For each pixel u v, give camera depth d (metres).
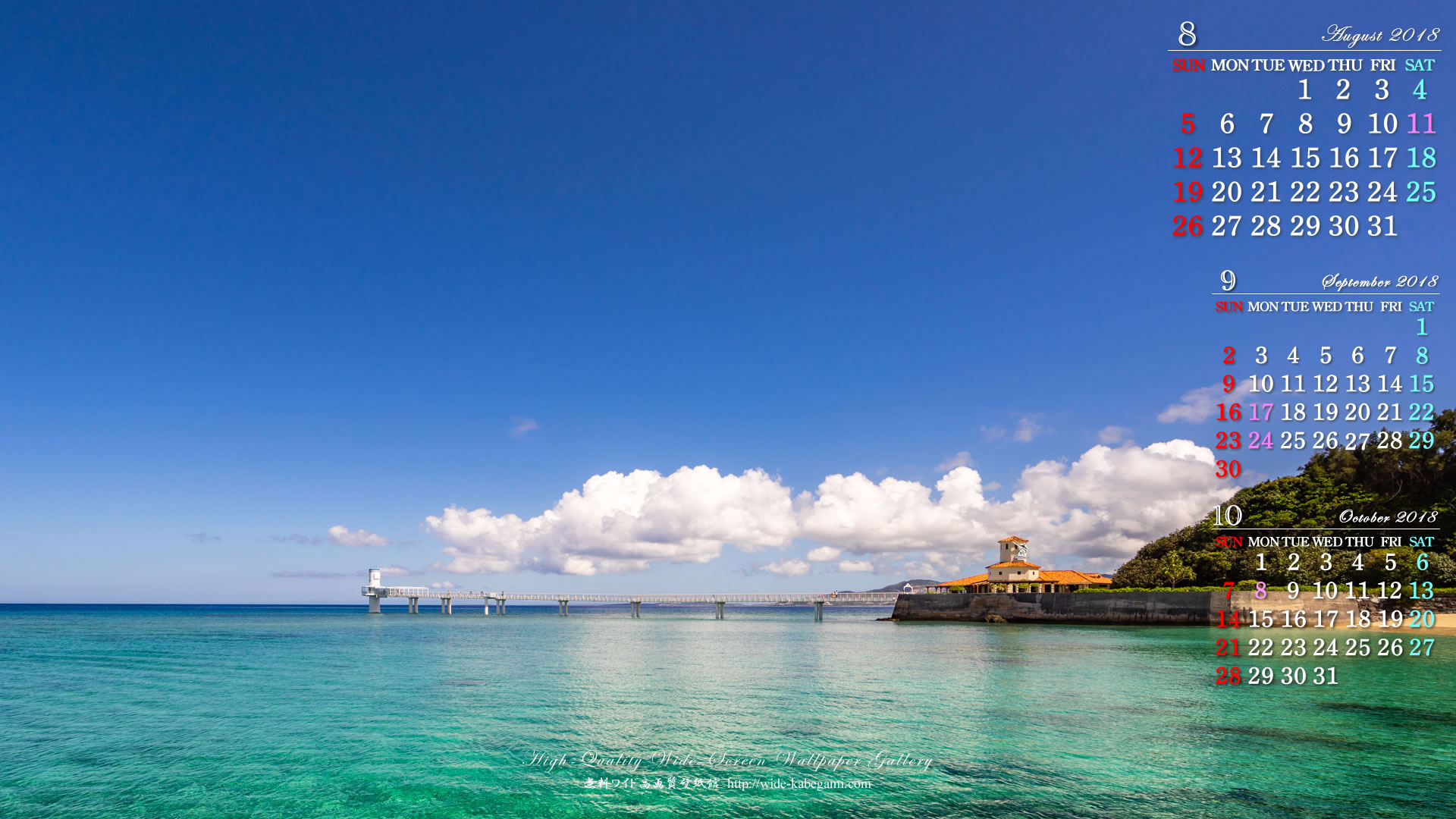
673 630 91.88
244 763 20.92
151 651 55.78
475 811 17.14
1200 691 32.25
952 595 102.69
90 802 17.84
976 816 16.56
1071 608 86.00
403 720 26.48
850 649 56.94
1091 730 24.55
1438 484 75.50
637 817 16.67
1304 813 16.66
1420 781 18.75
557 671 41.62
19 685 36.00
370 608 153.12
